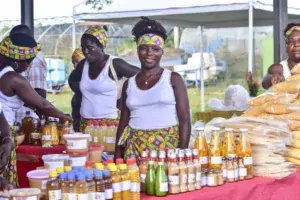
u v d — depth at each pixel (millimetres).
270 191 3533
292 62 5156
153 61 3652
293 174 3773
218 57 12648
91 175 2625
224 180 3422
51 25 11547
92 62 5207
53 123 4758
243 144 3578
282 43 7922
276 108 3930
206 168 3426
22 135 4664
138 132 3660
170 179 3062
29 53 3594
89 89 5160
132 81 3736
